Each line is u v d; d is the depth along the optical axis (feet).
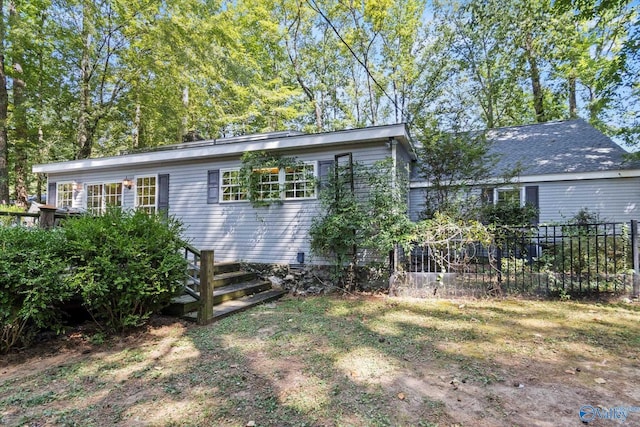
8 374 10.12
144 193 29.27
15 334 11.62
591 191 28.53
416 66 63.00
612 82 27.09
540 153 32.83
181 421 7.39
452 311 16.57
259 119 60.75
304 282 23.06
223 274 22.35
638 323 13.97
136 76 49.29
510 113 58.65
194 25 45.09
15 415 7.72
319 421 7.35
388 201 20.17
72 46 44.80
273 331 13.89
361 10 60.29
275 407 7.94
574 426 7.11
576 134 34.53
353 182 21.71
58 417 7.60
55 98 44.65
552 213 29.48
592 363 10.32
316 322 15.12
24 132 44.83
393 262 20.33
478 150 23.17
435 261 19.77
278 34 60.90
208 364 10.55
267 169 24.57
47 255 11.69
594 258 18.03
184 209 27.48
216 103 54.03
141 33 45.91
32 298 11.19
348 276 21.94
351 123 71.61
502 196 30.91
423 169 25.26
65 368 10.40
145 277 13.12
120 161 29.27
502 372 9.79
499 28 50.67
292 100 64.69
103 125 52.85
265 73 65.72
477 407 7.89
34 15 44.27
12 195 53.67
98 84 50.21
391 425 7.19
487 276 19.25
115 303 13.34
